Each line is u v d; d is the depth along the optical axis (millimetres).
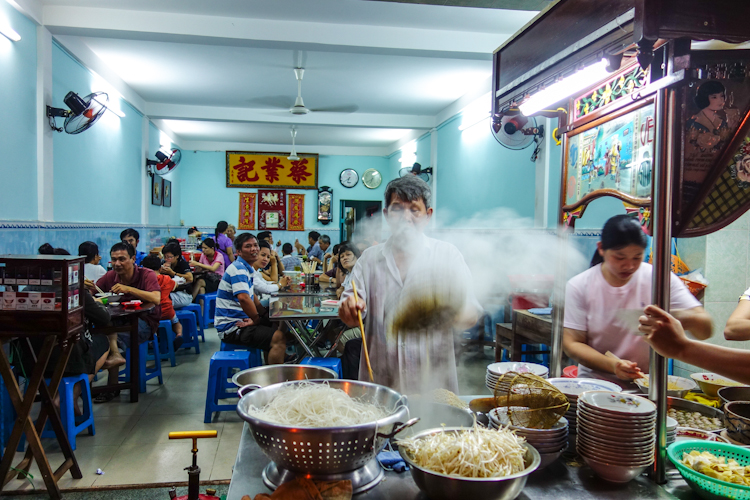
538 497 1094
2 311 2391
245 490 1124
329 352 3736
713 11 1069
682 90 1196
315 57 6000
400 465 1206
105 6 4680
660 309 1148
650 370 1201
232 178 12141
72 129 4559
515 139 4180
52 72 4805
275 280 6457
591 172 1739
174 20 4887
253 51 5805
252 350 4160
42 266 2404
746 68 1243
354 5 4711
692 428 1354
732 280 2828
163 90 7496
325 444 981
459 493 966
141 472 2779
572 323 1874
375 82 6945
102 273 4820
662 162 1146
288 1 4621
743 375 1074
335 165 12656
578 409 1214
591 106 1738
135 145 7770
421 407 1356
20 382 3412
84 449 3064
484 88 6680
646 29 1047
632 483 1171
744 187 1317
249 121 8656
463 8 4742
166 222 10195
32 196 4453
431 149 8961
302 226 12523
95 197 6035
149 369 4820
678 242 2990
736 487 1021
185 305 5652
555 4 1449
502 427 1197
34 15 4391
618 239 1617
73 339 2590
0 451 2887
